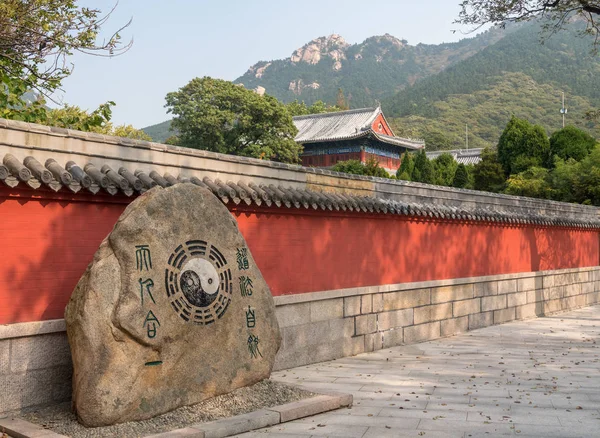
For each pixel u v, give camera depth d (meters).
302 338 12.84
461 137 131.25
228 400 8.80
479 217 18.08
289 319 12.52
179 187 8.78
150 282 8.12
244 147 58.06
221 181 10.95
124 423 7.76
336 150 65.88
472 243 18.45
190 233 8.74
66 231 8.79
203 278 8.78
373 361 13.45
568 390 10.80
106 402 7.60
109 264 7.94
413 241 16.12
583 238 25.27
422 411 9.30
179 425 7.93
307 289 12.95
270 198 11.61
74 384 7.89
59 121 15.19
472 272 18.44
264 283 9.69
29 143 8.27
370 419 8.83
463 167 48.66
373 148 65.69
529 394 10.47
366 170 50.56
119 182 8.86
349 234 14.11
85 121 15.10
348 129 65.62
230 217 9.38
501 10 18.31
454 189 17.48
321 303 13.30
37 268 8.47
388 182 15.13
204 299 8.74
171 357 8.25
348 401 9.55
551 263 22.77
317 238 13.22
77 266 8.90
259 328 9.46
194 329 8.55
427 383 11.30
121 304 7.81
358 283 14.34
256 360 9.35
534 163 41.81
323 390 9.91
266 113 56.44
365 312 14.54
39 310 8.48
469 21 18.97
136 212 8.23
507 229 20.16
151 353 8.03
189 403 8.44
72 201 8.85
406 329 15.86
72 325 7.84
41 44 11.94
